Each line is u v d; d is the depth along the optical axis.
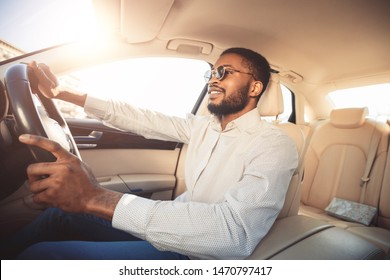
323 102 2.11
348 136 1.90
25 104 0.62
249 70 1.00
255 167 0.71
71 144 0.85
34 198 0.53
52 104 0.92
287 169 0.71
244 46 1.48
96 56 1.23
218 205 0.60
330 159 1.96
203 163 0.92
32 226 0.84
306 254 0.63
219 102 1.00
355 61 1.59
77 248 0.65
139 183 1.53
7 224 0.97
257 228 0.60
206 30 1.31
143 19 1.11
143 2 1.00
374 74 1.69
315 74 1.81
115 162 1.53
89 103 1.04
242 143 0.87
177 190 1.76
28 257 0.61
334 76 1.83
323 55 1.55
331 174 1.92
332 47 1.45
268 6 1.12
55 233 0.84
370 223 1.58
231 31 1.33
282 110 1.29
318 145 2.06
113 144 1.51
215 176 0.88
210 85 1.03
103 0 0.99
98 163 1.47
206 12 1.16
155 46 1.37
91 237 0.89
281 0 1.08
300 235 0.72
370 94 1.87
